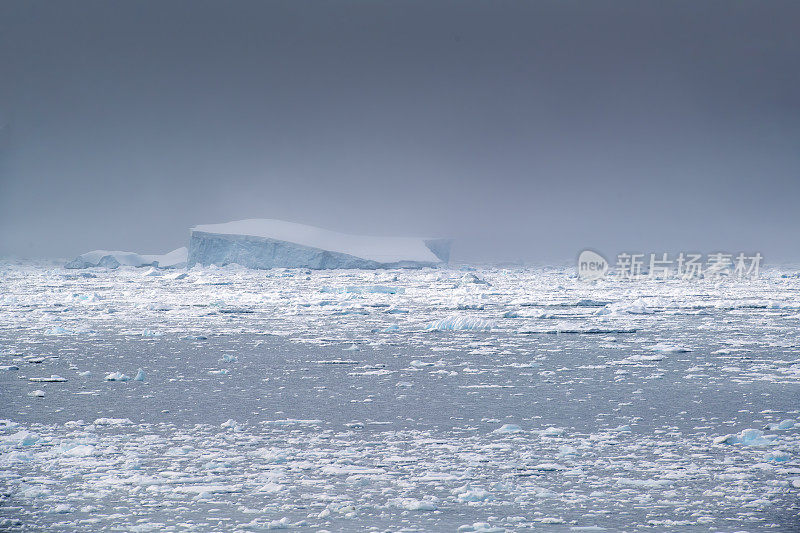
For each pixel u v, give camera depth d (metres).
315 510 32.03
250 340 92.56
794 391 58.31
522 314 122.00
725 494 33.75
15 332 100.38
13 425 47.09
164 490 34.50
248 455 40.25
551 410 51.88
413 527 29.95
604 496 33.62
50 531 29.44
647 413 50.72
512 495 33.88
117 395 57.41
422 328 105.94
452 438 44.03
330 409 52.31
